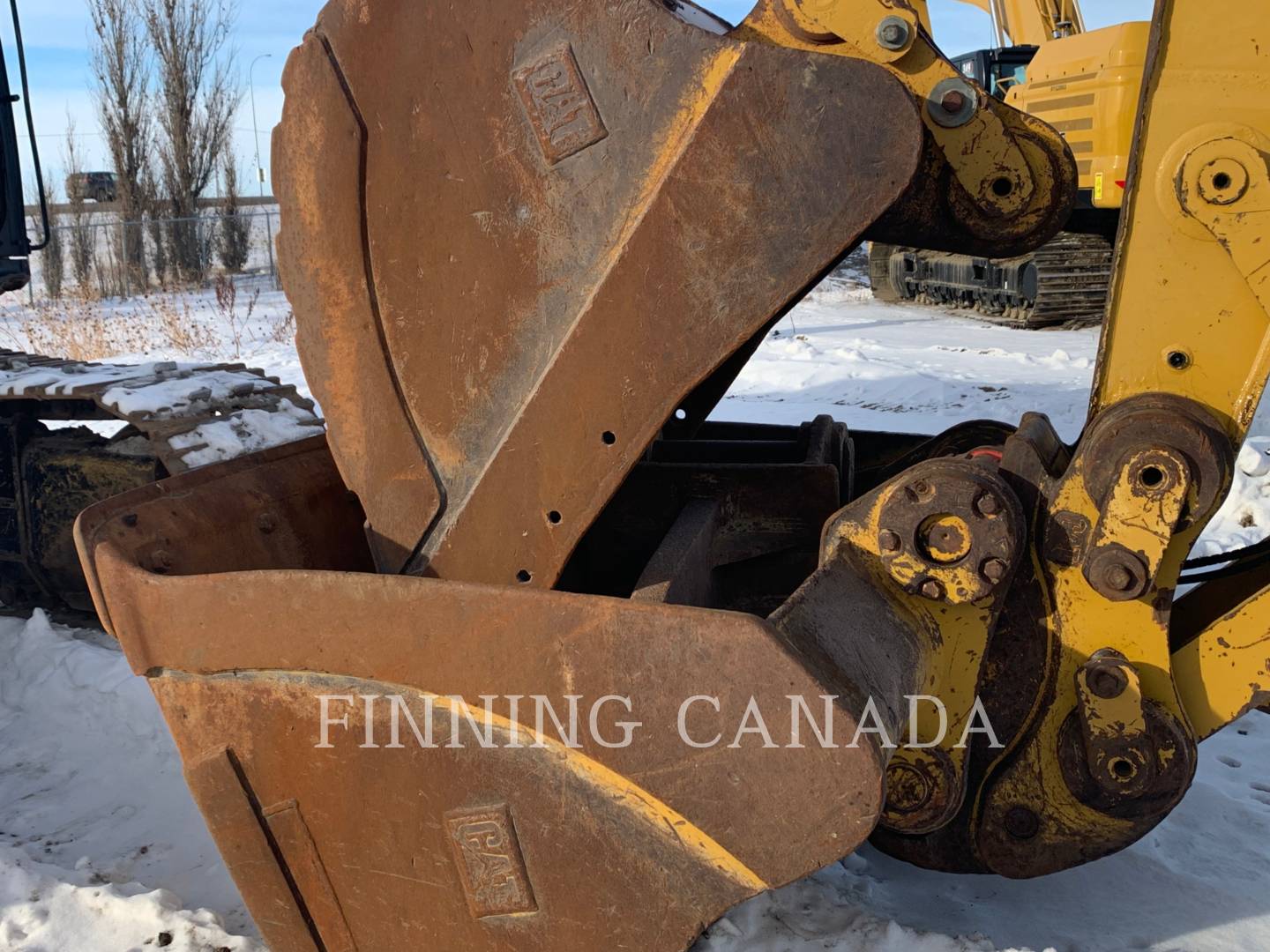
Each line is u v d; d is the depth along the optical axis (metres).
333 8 2.25
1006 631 2.32
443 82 2.22
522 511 2.31
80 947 2.58
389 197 2.29
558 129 2.18
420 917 2.12
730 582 3.04
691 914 1.92
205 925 2.60
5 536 4.57
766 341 11.61
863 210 2.04
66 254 21.58
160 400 4.15
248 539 2.53
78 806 3.32
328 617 2.02
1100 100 10.52
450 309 2.30
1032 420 2.53
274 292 19.89
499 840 2.01
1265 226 2.06
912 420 7.96
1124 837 2.34
